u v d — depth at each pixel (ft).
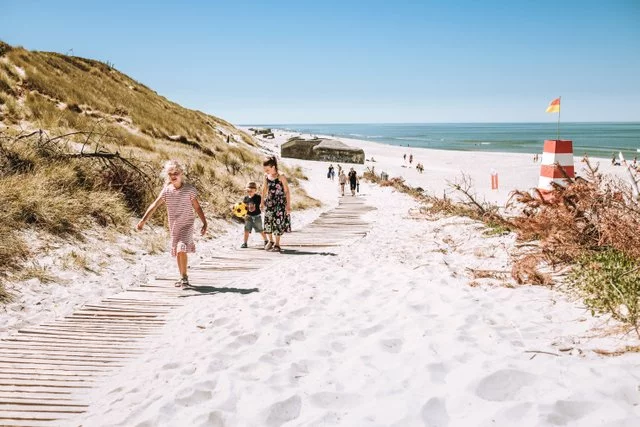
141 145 62.54
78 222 27.17
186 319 16.61
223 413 9.60
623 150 301.02
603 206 17.63
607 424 7.75
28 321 16.46
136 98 101.45
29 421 9.88
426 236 31.09
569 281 16.06
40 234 24.26
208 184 47.85
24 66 73.05
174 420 9.59
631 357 10.05
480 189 106.22
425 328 13.47
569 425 7.95
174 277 23.03
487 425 8.20
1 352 13.62
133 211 32.91
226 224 39.91
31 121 54.19
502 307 14.84
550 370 9.90
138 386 11.43
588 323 12.62
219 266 25.38
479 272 19.31
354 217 49.06
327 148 191.62
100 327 15.92
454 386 9.80
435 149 401.49
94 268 23.16
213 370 11.98
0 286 18.48
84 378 12.07
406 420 8.70
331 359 12.16
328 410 9.39
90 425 9.67
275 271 23.20
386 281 19.58
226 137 140.36
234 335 14.53
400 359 11.55
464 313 14.34
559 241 17.89
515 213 32.86
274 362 12.21
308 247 30.45
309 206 63.31
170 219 20.72
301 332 14.30
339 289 18.86
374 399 9.68
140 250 27.68
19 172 29.37
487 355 11.11
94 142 47.44
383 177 118.52
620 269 14.25
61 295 19.27
